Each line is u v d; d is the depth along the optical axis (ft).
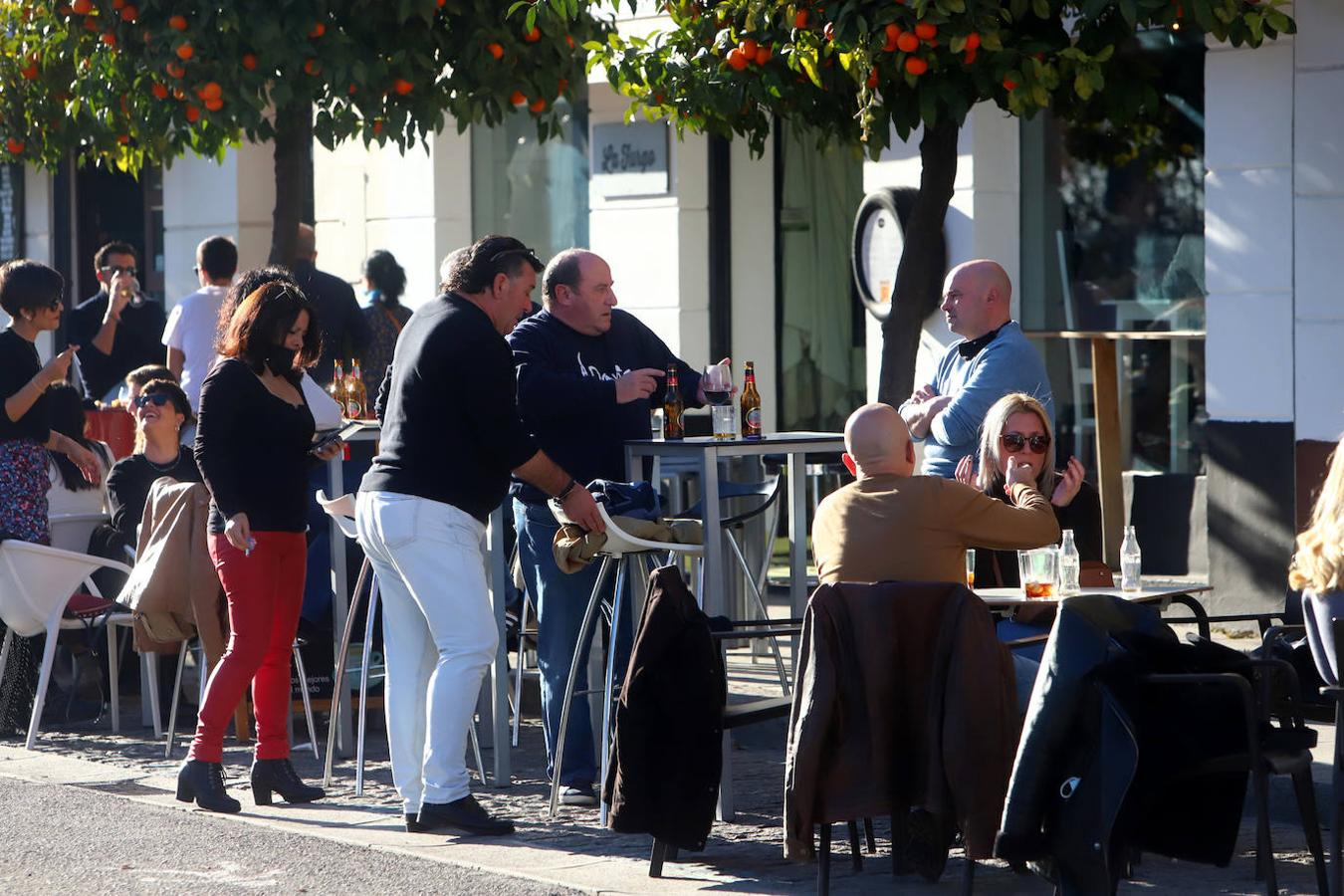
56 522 104.22
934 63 77.41
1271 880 60.13
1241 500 107.04
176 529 88.79
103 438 130.82
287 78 99.04
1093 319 117.70
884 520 67.77
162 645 92.12
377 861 68.85
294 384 81.05
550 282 83.61
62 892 64.23
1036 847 57.57
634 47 92.38
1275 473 105.60
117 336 137.80
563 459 81.41
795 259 134.92
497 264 74.28
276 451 79.10
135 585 89.51
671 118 94.12
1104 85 81.87
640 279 137.08
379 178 150.00
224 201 162.20
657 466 81.97
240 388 78.54
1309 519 104.12
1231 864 68.13
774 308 135.95
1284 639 76.18
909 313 89.30
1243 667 61.11
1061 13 84.28
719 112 85.61
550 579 79.82
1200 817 62.03
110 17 100.58
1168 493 114.83
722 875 67.10
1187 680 57.62
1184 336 113.39
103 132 114.73
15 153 118.83
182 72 98.02
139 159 119.24
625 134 136.87
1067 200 118.11
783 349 136.05
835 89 87.40
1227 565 107.96
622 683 74.74
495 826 73.46
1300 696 68.39
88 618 97.04
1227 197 106.93
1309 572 61.98
